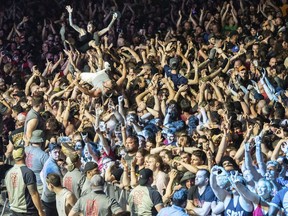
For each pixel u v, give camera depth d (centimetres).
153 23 4038
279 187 1927
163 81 2831
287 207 1794
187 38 3597
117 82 2877
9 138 2592
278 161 2005
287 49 3322
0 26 4269
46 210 2188
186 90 2839
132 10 4169
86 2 4278
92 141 2503
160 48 3309
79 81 2967
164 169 2169
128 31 4038
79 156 2258
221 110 2548
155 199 1953
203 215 1936
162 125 2567
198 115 2594
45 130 2509
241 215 1838
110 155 2373
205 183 1944
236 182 1811
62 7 4306
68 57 3388
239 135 2355
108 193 2242
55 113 2789
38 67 3766
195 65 3020
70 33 3925
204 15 3906
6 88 3331
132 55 3450
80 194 2106
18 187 2092
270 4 3853
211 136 2322
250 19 3797
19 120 2584
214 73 3006
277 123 2386
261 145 2144
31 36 4059
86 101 2870
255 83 2880
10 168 2292
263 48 3281
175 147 2238
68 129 2556
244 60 3169
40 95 2725
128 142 2277
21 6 4325
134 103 2895
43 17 4269
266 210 1819
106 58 3275
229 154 2189
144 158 2156
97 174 2036
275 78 2970
